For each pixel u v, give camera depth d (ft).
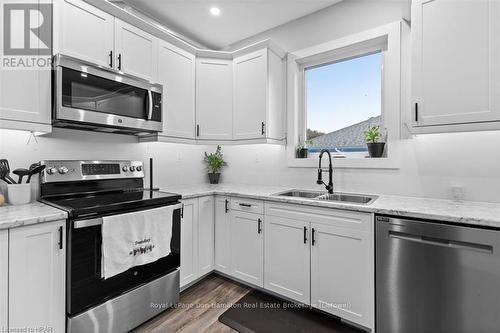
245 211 7.16
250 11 8.04
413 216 4.60
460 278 4.18
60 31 5.26
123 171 7.19
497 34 4.57
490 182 5.48
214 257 7.84
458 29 4.93
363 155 7.55
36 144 5.77
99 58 5.91
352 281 5.32
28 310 4.01
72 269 4.43
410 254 4.62
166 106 7.52
